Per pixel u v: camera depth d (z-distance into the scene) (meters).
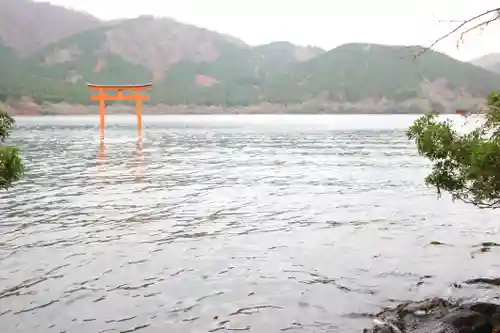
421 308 10.34
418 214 21.73
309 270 13.80
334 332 9.87
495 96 8.74
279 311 10.92
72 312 10.83
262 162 43.59
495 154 8.34
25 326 10.12
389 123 136.88
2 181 9.00
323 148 58.47
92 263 14.32
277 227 19.14
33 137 75.12
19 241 16.72
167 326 10.16
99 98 74.12
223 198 25.69
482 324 8.98
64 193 26.77
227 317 10.61
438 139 9.74
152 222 19.81
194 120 175.25
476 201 10.27
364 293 12.01
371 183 31.33
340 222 20.11
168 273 13.48
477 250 15.84
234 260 14.73
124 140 70.44
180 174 35.31
